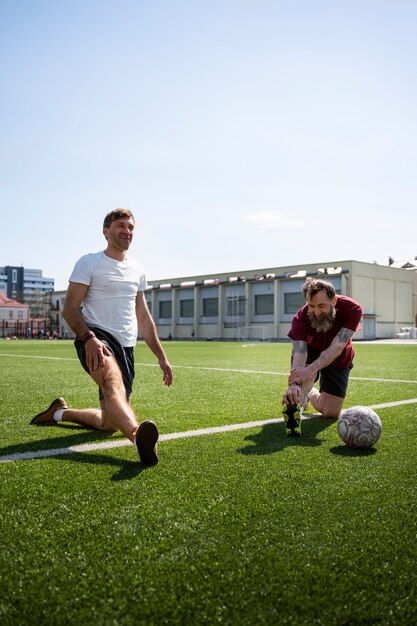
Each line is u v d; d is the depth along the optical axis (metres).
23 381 8.75
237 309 56.44
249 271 55.97
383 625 1.54
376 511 2.43
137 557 1.95
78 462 3.31
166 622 1.54
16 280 160.62
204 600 1.66
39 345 32.19
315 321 4.31
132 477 2.98
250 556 1.96
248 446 3.78
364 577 1.80
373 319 50.34
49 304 82.12
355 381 8.54
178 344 37.22
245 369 11.67
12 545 2.06
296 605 1.63
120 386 3.49
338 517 2.35
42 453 3.55
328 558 1.94
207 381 8.77
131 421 3.31
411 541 2.09
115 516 2.37
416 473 3.06
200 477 2.98
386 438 4.05
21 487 2.79
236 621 1.54
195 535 2.15
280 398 6.52
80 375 9.95
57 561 1.92
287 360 15.64
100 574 1.82
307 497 2.62
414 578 1.80
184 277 62.16
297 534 2.16
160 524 2.27
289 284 52.44
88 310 3.95
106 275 3.92
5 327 82.56
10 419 5.01
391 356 17.23
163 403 6.07
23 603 1.64
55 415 4.61
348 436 3.68
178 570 1.85
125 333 4.00
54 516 2.37
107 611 1.59
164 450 3.65
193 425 4.64
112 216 3.98
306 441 3.96
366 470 3.13
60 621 1.54
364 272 49.28
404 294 54.72
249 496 2.64
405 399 6.30
